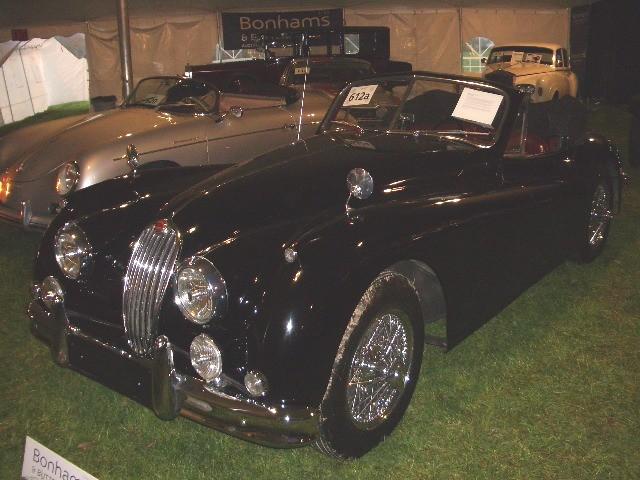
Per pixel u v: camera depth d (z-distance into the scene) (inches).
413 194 144.6
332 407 118.0
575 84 631.8
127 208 148.0
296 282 115.3
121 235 142.3
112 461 128.4
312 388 114.0
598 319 187.0
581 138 208.1
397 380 133.3
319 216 130.2
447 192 150.2
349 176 130.8
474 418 141.3
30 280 216.2
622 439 133.6
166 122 265.4
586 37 706.8
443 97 176.1
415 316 134.3
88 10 583.2
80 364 135.3
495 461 127.6
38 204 232.1
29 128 273.9
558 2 681.6
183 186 159.3
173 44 616.7
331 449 121.7
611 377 156.5
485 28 685.3
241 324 115.6
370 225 128.3
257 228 127.9
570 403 146.2
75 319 140.1
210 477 124.3
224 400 113.5
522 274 171.8
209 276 115.6
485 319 158.6
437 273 137.2
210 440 135.6
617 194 227.5
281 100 307.9
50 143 241.1
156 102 293.6
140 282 128.0
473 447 131.9
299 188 140.4
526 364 162.9
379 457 129.5
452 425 138.9
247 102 306.2
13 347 172.9
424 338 139.2
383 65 526.3
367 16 668.1
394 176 146.3
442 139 169.2
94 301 138.1
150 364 124.1
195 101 282.5
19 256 237.9
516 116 167.6
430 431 137.1
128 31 414.9
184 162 263.7
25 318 189.5
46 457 99.6
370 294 122.2
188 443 134.6
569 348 170.6
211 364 114.3
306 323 113.3
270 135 293.6
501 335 178.1
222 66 471.5
